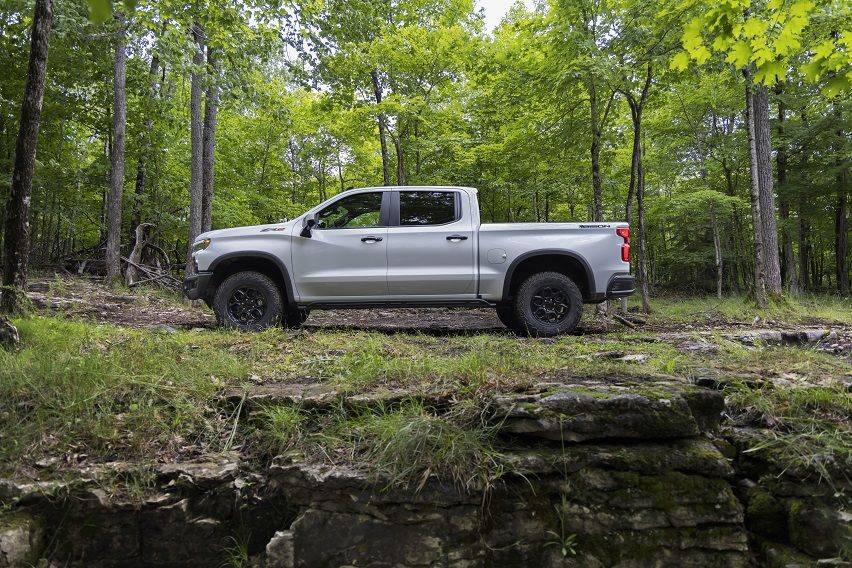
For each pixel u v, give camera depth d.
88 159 18.64
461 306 6.01
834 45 3.59
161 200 15.52
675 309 10.86
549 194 17.50
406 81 13.34
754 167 9.58
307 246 5.87
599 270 5.81
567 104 9.99
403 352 4.30
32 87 4.61
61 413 2.95
